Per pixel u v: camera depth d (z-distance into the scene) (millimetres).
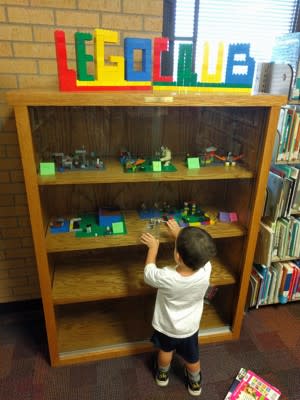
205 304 2090
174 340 1452
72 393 1556
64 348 1741
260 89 1832
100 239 1532
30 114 1201
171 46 1967
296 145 1735
